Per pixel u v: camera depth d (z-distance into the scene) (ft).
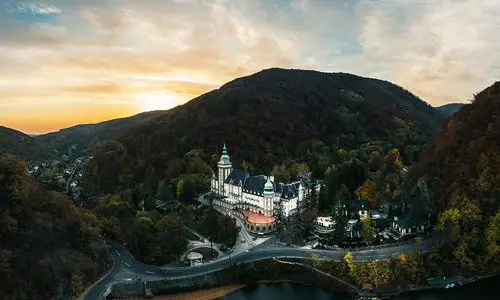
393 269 579.48
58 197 646.33
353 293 561.84
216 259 635.25
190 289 569.64
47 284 506.07
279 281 598.34
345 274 582.76
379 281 568.82
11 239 519.19
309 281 591.37
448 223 647.15
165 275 586.04
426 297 547.90
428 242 645.10
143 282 562.66
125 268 606.55
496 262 595.47
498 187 628.69
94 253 598.75
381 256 606.55
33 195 595.88
